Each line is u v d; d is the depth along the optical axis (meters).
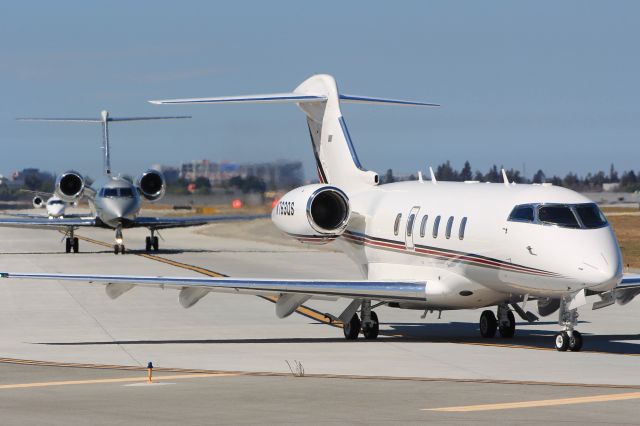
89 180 178.88
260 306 89.62
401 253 72.38
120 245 166.75
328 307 89.38
